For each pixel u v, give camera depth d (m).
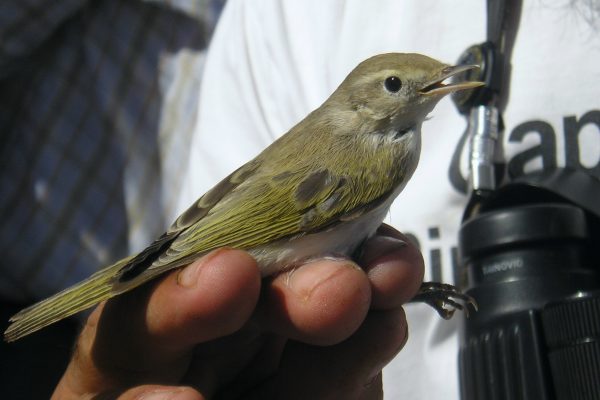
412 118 0.39
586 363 0.35
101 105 0.60
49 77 0.60
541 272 0.37
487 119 0.40
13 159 0.60
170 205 0.60
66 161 0.60
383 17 0.44
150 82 0.61
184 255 0.36
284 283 0.35
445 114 0.42
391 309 0.36
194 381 0.37
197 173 0.47
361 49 0.44
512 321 0.37
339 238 0.37
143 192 0.60
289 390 0.37
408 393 0.41
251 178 0.38
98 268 0.59
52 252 0.59
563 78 0.41
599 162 0.40
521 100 0.41
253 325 0.37
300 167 0.38
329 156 0.38
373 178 0.38
